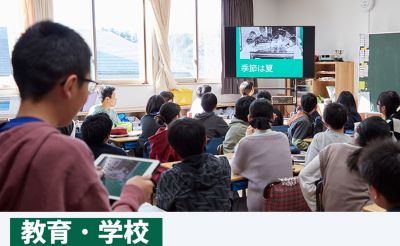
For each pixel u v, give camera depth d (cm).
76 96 92
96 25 691
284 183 261
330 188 233
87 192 85
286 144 286
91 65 95
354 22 735
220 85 810
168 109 383
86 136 251
